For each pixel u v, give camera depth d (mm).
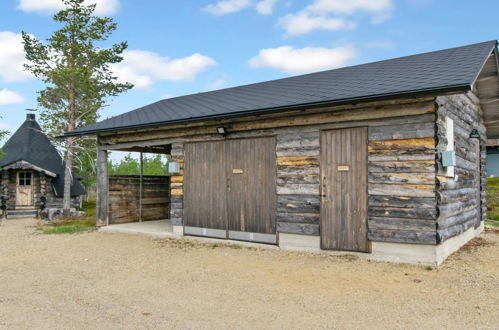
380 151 6793
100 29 17250
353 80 8336
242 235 8547
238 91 11438
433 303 4699
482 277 5664
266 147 8250
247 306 4730
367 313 4430
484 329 3951
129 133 10727
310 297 5008
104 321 4305
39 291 5438
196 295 5180
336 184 7285
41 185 16562
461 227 7727
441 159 6453
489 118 10930
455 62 7457
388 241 6676
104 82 17844
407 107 6535
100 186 11328
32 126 18453
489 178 18641
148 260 7285
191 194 9445
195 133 9383
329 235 7336
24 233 11102
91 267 6820
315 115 7512
